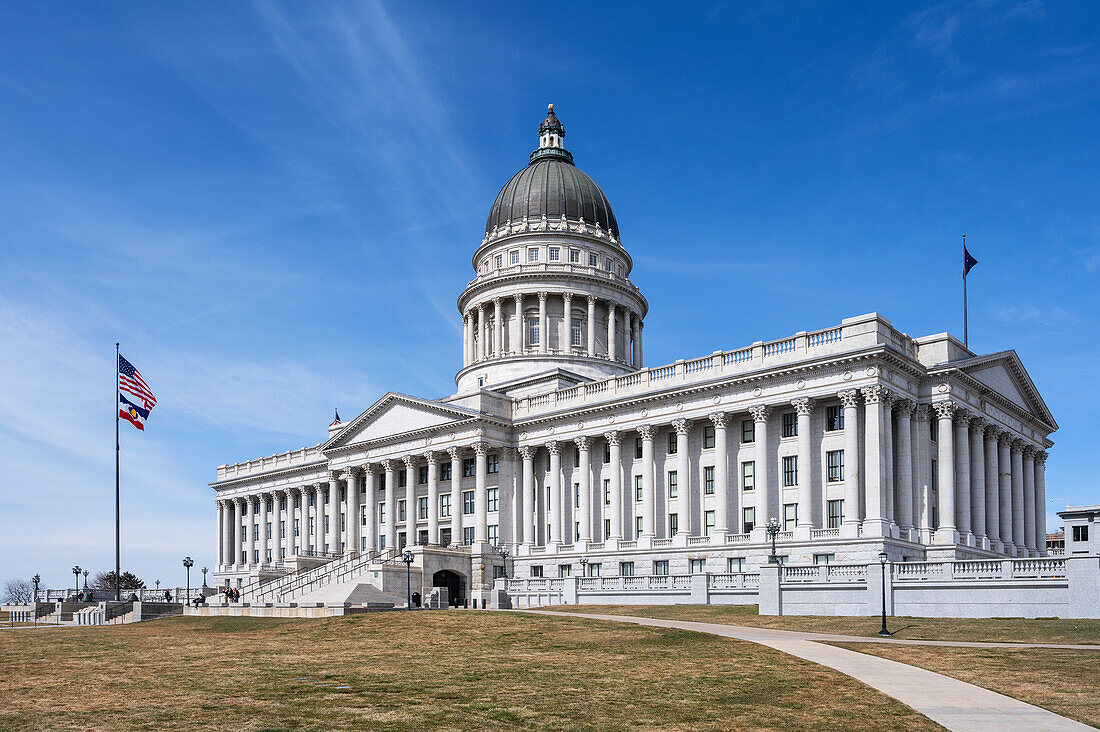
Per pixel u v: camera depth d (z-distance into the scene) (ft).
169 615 236.84
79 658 118.73
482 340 420.77
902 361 252.42
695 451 288.92
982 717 75.46
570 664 108.06
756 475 266.57
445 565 300.61
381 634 150.10
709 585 217.15
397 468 362.33
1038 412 320.50
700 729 71.67
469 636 143.23
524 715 76.33
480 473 326.65
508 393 379.14
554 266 411.75
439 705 80.38
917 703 81.41
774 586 182.39
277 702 81.35
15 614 294.46
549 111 466.29
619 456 303.68
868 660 108.17
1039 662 104.78
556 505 317.42
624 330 424.46
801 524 254.06
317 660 114.32
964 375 268.00
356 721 73.00
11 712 76.18
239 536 475.31
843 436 254.47
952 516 257.75
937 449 270.26
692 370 288.51
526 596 259.80
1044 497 327.06
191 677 98.17
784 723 73.87
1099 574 145.79
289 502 439.63
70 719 73.00
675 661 109.40
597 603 239.30
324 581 292.81
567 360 397.39
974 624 148.56
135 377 280.51
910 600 165.89
